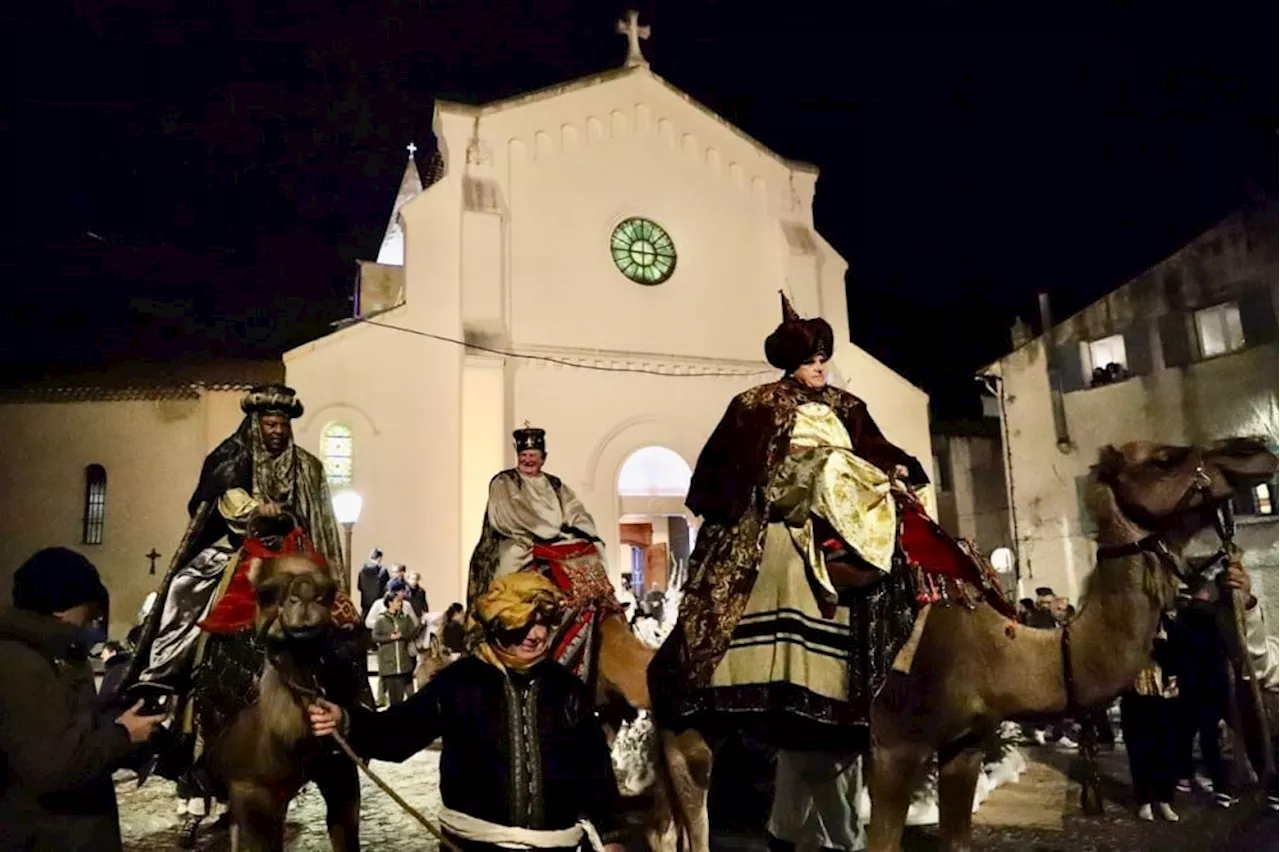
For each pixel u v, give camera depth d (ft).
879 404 81.71
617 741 26.99
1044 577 78.02
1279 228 66.33
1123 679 14.01
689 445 76.48
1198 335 70.49
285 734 13.84
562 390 74.13
